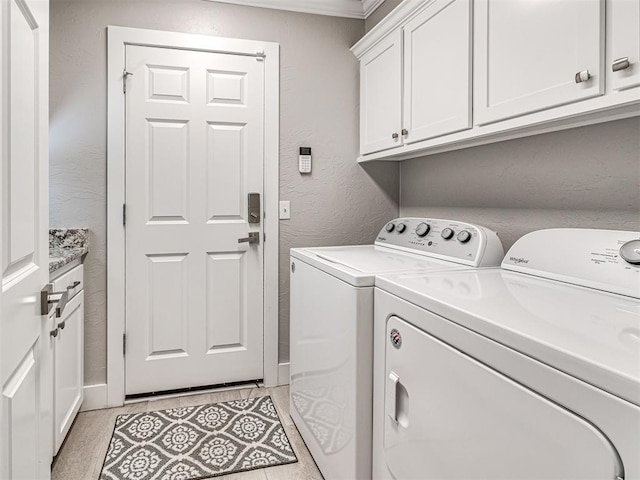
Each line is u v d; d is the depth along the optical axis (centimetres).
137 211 235
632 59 100
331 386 160
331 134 267
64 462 180
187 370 248
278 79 256
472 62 155
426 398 108
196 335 248
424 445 108
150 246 238
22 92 89
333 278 158
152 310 240
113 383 233
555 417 69
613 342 71
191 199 244
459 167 216
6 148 79
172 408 230
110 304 231
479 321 87
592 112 115
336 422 155
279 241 261
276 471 177
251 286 257
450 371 97
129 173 233
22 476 88
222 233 250
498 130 145
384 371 132
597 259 118
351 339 141
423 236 198
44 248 106
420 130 191
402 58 206
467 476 91
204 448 192
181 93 239
